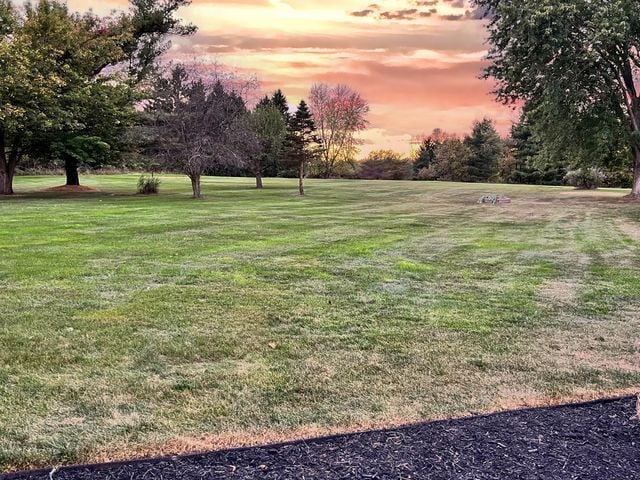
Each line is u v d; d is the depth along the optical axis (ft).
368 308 17.83
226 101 76.69
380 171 203.21
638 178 84.84
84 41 80.64
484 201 75.56
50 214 46.65
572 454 8.86
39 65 67.87
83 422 9.77
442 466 8.43
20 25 74.95
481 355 13.62
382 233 38.45
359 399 10.99
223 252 28.30
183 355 13.21
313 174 189.67
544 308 18.24
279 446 9.06
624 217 55.11
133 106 87.66
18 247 28.25
